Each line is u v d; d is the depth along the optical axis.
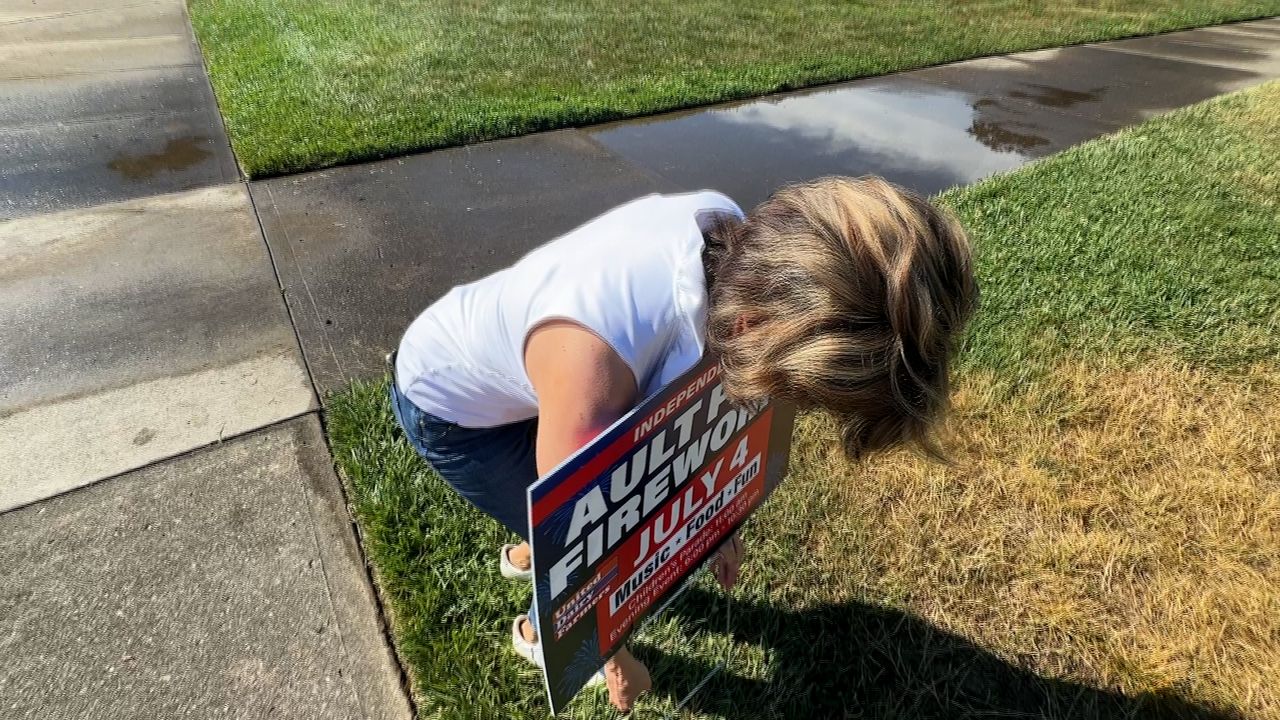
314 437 2.47
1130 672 1.90
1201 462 2.48
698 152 4.84
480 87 5.51
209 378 2.71
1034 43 7.71
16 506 2.18
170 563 2.04
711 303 0.99
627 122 5.26
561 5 8.23
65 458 2.34
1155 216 3.93
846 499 2.33
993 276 3.35
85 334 2.92
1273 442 2.54
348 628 1.92
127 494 2.23
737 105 5.69
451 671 1.82
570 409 1.02
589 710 1.80
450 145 4.71
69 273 3.32
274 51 6.36
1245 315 3.13
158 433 2.46
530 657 1.84
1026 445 2.52
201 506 2.21
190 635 1.88
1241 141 5.05
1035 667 1.92
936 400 0.94
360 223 3.81
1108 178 4.41
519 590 2.02
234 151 4.58
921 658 1.93
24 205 3.91
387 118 4.86
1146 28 8.71
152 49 6.87
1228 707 1.83
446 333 1.32
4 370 2.71
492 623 1.94
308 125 4.75
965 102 5.99
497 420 1.41
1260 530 2.25
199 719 1.72
